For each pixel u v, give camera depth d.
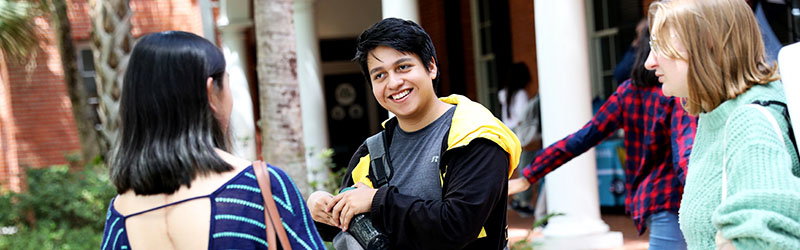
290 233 1.88
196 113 1.87
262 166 1.91
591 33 9.65
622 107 3.28
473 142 2.30
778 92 1.84
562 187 6.39
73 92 10.29
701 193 1.87
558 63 6.34
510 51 10.68
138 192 1.87
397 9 7.61
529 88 9.52
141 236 1.87
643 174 3.23
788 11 6.73
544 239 6.44
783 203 1.59
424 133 2.47
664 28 1.96
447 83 11.90
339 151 15.54
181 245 1.82
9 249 7.23
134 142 1.87
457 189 2.26
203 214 1.82
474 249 2.40
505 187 2.41
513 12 10.55
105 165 9.14
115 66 8.67
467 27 11.62
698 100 1.92
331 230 2.58
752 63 1.87
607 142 8.66
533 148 8.66
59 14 10.11
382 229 2.30
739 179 1.68
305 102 9.16
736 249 1.65
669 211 3.09
